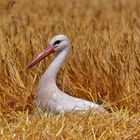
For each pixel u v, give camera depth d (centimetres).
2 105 1398
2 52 1565
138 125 1202
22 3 3164
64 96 1320
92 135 1161
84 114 1247
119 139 1139
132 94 1423
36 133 1148
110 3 3312
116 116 1235
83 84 1488
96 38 1764
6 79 1480
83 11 2906
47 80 1339
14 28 1859
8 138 1138
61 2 3297
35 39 1666
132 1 3397
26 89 1448
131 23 2108
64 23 1967
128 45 1630
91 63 1531
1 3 2947
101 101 1452
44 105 1329
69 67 1520
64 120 1197
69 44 1382
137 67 1521
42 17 2516
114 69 1512
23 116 1257
